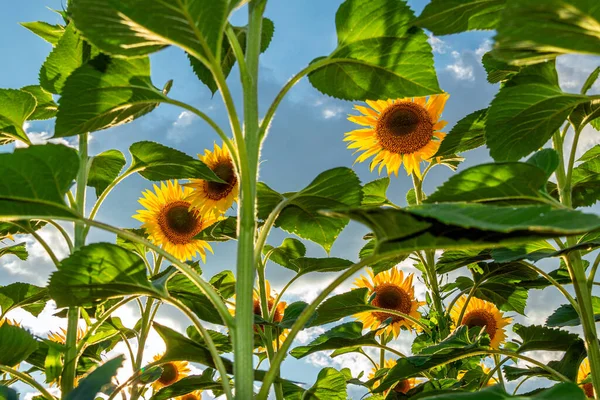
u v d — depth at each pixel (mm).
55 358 726
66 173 540
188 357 736
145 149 979
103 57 633
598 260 875
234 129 545
